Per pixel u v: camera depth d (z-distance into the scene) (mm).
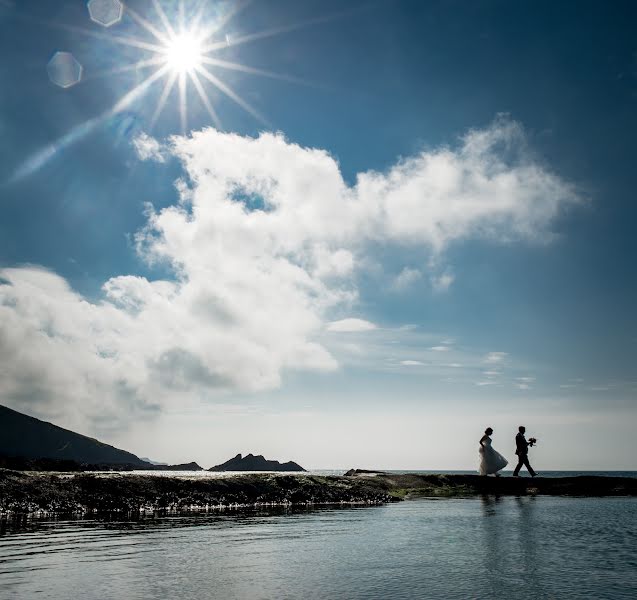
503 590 8148
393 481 31547
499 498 26438
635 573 9250
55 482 19391
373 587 8367
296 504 23531
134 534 13445
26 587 8047
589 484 29719
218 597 7680
